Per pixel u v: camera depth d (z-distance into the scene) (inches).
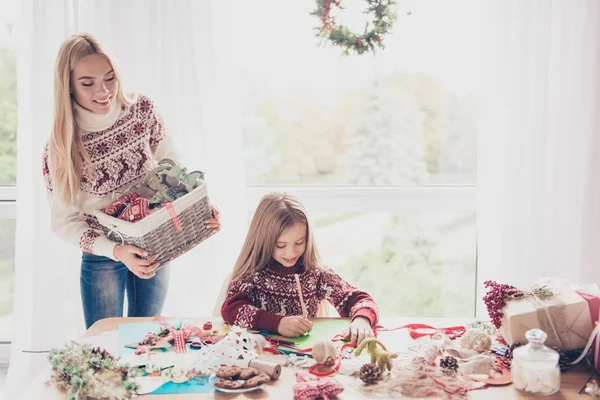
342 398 57.2
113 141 83.9
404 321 75.0
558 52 103.7
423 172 117.7
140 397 57.4
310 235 78.0
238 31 107.8
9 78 116.0
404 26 113.3
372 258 118.9
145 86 104.0
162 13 102.1
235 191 107.4
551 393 57.6
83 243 82.6
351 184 118.6
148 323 74.5
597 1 101.8
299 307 77.8
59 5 102.0
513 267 107.1
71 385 58.2
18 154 105.6
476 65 114.0
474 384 59.2
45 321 107.0
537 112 103.9
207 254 106.9
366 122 116.6
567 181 106.0
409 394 57.7
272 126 116.5
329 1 110.3
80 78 79.4
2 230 118.8
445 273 119.0
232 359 62.2
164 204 78.1
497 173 106.6
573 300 64.2
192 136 105.4
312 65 114.5
